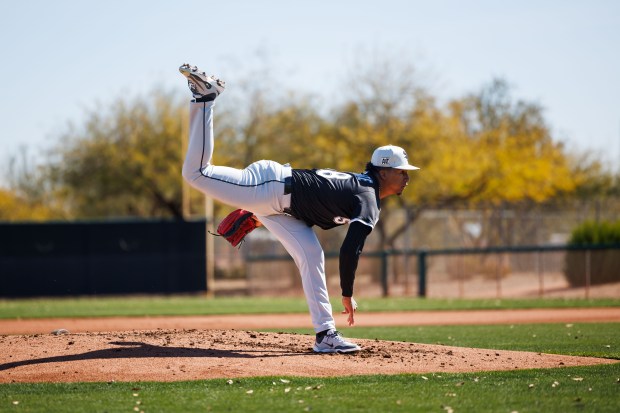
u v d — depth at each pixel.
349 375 16.48
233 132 89.94
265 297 61.69
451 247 70.88
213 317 40.50
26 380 15.96
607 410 13.25
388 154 18.45
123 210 104.31
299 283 63.03
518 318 37.84
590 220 66.88
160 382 15.73
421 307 45.47
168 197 95.62
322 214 18.19
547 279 65.69
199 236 62.94
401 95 79.00
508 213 72.12
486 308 44.06
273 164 18.31
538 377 16.39
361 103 79.19
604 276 57.19
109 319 39.41
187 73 17.31
